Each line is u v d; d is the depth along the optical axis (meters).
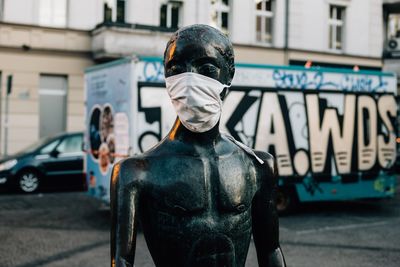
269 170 1.77
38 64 17.73
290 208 9.32
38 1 17.67
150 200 1.61
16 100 17.42
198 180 1.60
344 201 11.46
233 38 20.77
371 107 9.82
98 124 8.80
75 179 13.18
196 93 1.53
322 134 9.34
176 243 1.59
